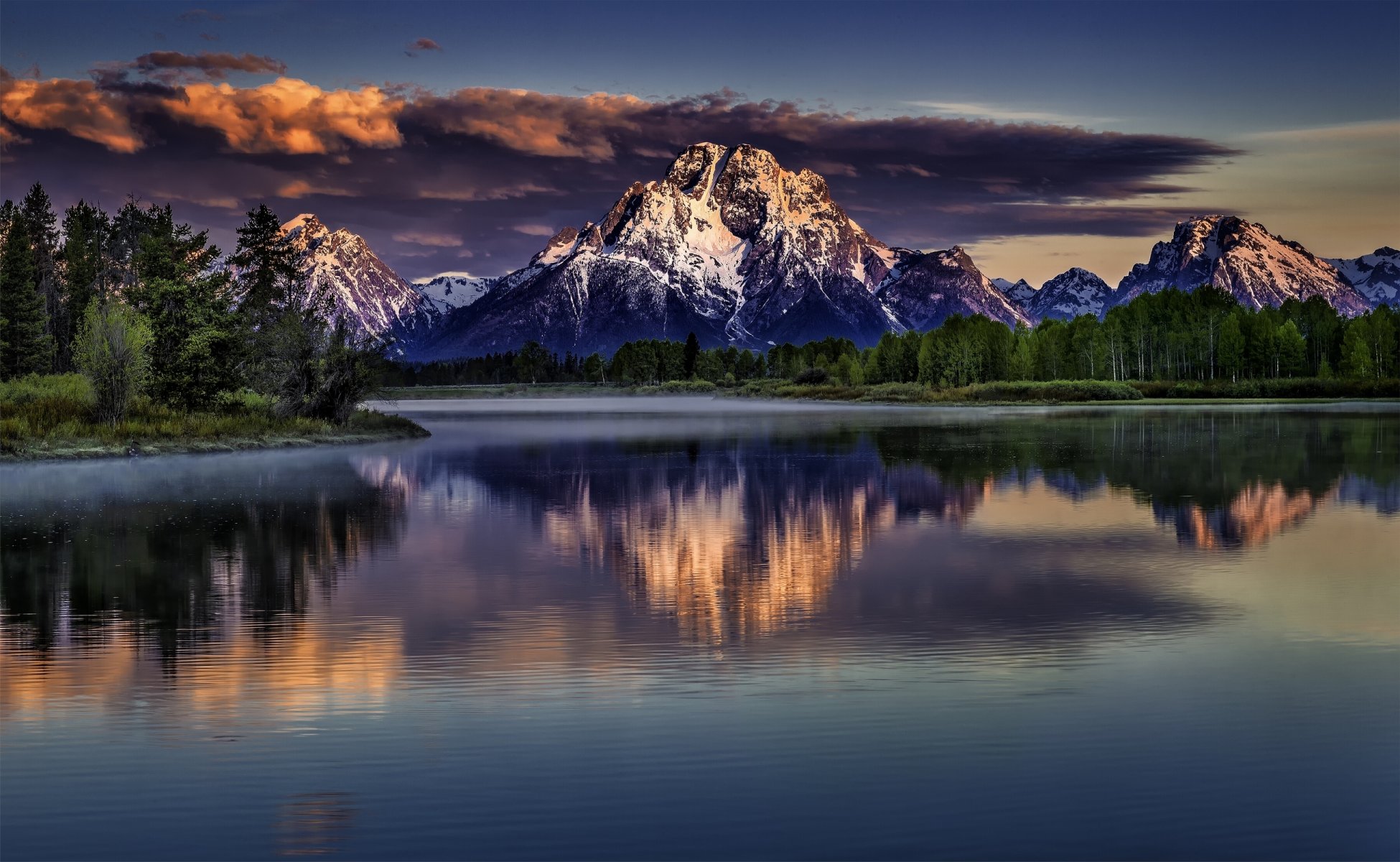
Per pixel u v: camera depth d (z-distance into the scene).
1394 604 19.75
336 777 11.69
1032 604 19.88
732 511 33.44
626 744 12.60
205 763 12.05
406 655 16.38
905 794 11.27
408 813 10.84
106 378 59.94
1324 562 24.00
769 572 23.16
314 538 28.03
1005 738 12.76
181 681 15.03
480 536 28.47
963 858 9.98
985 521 30.66
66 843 10.25
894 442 63.53
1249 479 40.91
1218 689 14.62
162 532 28.86
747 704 14.01
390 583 22.02
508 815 10.80
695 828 10.55
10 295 106.75
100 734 12.94
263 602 20.17
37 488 39.75
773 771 11.82
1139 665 15.78
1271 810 10.90
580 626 18.25
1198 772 11.80
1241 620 18.59
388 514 32.78
